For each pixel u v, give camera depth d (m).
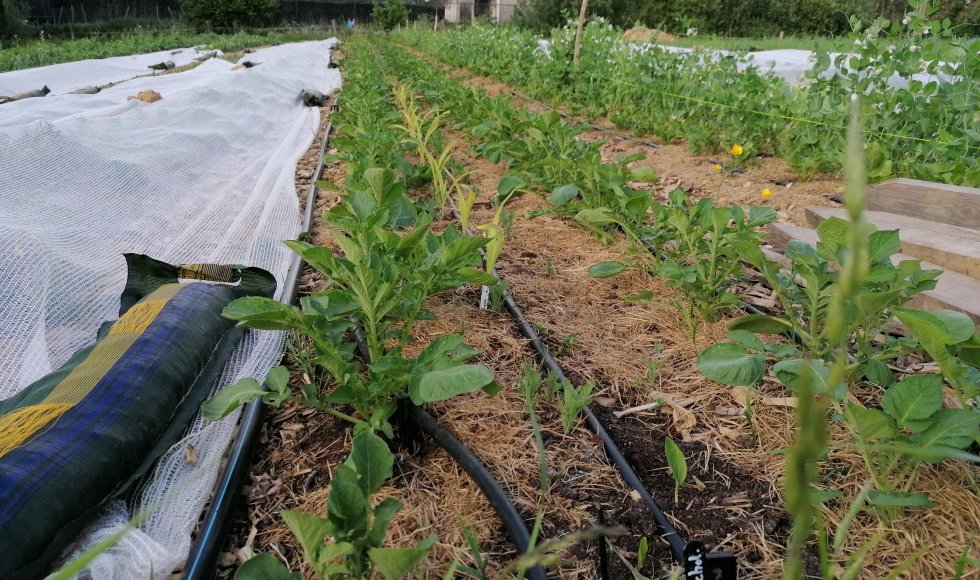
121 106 6.89
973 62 4.47
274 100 9.09
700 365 1.87
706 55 7.48
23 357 2.36
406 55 14.84
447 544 1.65
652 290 3.06
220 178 5.06
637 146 6.41
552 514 1.74
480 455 1.96
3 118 6.48
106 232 3.49
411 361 1.77
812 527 1.66
